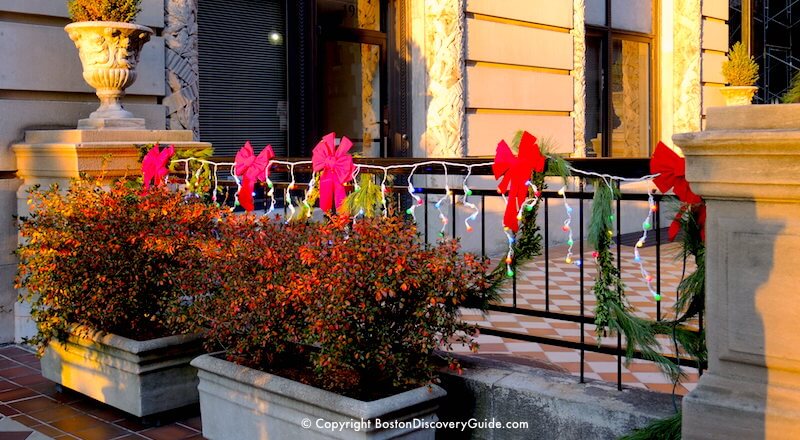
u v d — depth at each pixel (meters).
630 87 13.66
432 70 9.86
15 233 6.42
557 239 11.23
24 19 6.44
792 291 2.61
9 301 6.42
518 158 3.72
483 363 4.21
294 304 3.86
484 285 3.90
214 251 4.34
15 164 6.40
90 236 4.74
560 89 11.60
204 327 4.69
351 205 4.28
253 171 4.96
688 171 2.79
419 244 3.86
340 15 9.54
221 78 8.40
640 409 3.44
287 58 9.03
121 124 6.28
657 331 3.52
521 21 10.90
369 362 3.82
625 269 9.66
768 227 2.65
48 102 6.57
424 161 4.14
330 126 9.45
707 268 2.82
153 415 4.65
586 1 12.61
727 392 2.78
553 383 3.84
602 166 3.75
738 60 14.75
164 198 4.91
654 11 14.09
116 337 4.65
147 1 7.06
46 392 5.25
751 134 2.59
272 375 3.90
